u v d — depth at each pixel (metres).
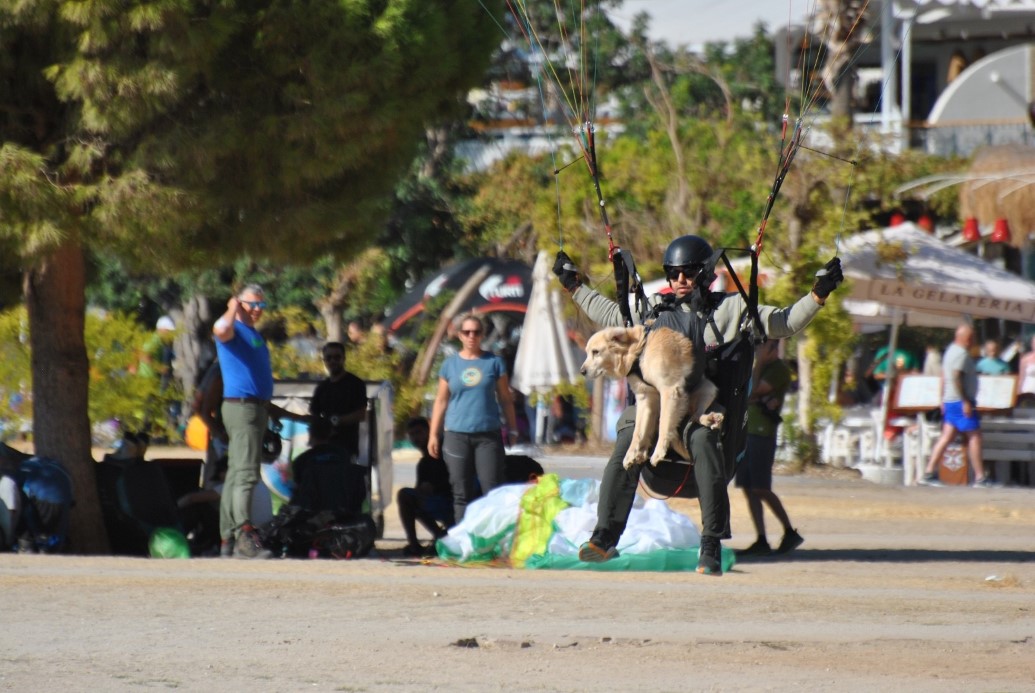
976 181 74.00
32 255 35.47
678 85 100.31
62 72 34.81
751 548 42.53
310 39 36.31
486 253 113.25
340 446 40.22
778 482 62.12
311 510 38.75
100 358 58.59
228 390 37.28
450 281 82.50
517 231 111.31
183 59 34.47
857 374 89.19
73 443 39.84
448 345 79.94
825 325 63.41
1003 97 113.69
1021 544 45.41
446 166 116.19
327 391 41.59
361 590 29.72
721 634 25.05
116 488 39.81
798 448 67.31
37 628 24.91
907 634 25.33
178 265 37.94
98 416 58.84
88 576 31.00
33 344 40.22
